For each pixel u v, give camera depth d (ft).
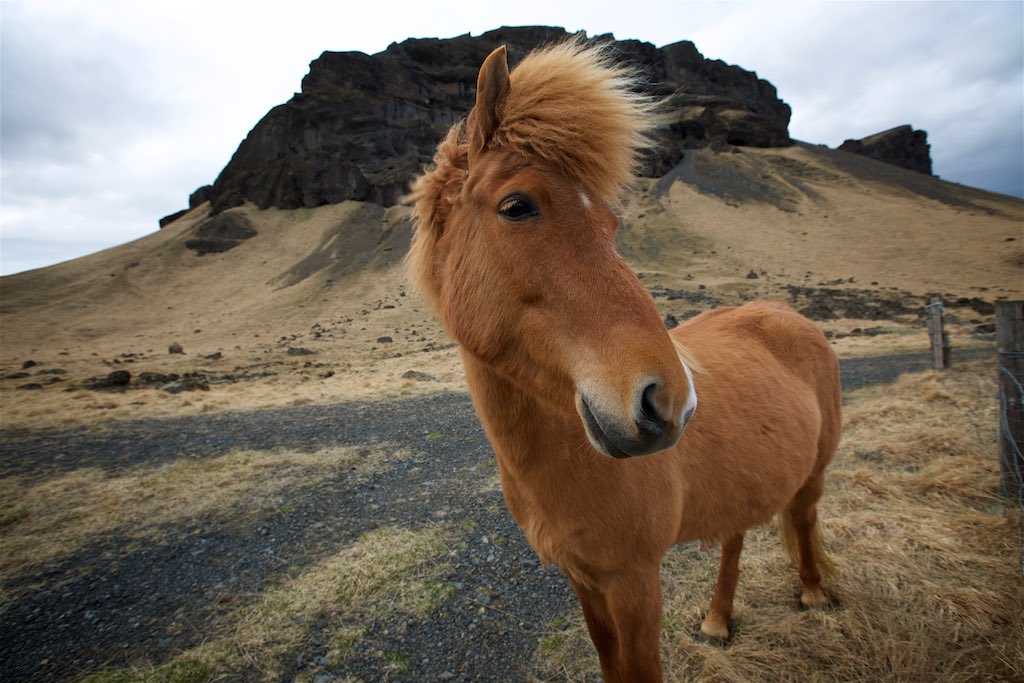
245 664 9.65
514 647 9.64
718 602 9.39
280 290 207.82
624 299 4.25
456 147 5.70
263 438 26.30
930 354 40.68
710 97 357.00
